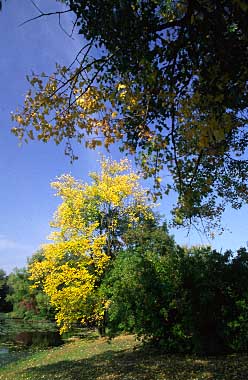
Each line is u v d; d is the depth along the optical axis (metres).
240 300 10.59
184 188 6.18
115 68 5.73
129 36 5.09
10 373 13.13
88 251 20.28
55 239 20.75
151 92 5.67
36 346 24.19
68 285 20.80
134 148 6.23
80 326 33.22
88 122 6.28
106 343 17.58
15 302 59.84
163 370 9.39
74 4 5.01
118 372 9.84
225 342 10.68
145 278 11.82
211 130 4.91
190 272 11.27
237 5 4.09
